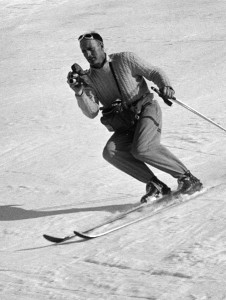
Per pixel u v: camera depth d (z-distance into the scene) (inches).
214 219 235.8
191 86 477.1
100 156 356.5
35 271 213.2
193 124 385.7
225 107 414.3
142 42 644.1
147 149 262.2
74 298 189.0
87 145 381.4
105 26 743.7
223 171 301.4
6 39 772.6
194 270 195.8
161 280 192.7
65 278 204.2
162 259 207.5
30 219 271.9
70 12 859.4
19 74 609.0
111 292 189.8
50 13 875.4
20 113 477.4
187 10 751.1
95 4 875.4
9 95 539.5
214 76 494.9
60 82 560.1
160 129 266.2
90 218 262.2
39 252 231.9
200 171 306.2
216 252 206.2
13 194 311.9
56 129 424.5
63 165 348.2
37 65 633.6
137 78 262.7
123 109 263.9
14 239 250.8
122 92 261.1
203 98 443.8
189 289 184.2
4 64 658.8
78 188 307.4
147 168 270.8
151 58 578.2
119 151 269.6
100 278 200.2
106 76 259.4
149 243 222.7
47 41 729.6
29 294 196.2
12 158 377.1
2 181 336.2
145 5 815.1
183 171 268.2
